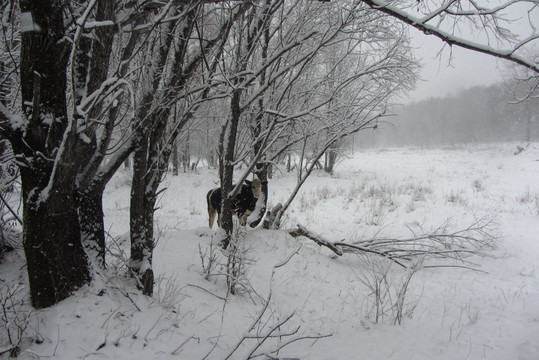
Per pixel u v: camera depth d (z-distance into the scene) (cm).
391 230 1054
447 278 673
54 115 302
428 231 1015
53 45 286
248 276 591
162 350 321
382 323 468
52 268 316
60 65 296
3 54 358
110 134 349
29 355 271
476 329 443
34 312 311
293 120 655
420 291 609
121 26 311
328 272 689
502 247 855
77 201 349
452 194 1511
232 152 671
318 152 832
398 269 734
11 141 302
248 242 725
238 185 663
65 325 302
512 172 2503
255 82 713
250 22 590
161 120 401
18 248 432
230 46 598
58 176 293
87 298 333
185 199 1788
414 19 319
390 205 1401
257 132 771
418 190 1734
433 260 789
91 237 376
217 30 462
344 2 610
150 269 405
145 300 388
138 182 396
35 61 286
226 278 528
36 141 297
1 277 369
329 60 779
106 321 317
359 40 637
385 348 383
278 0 526
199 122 568
